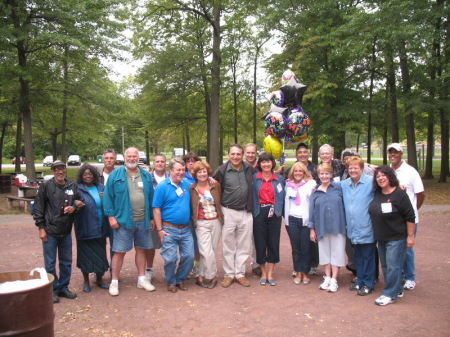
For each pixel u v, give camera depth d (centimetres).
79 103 1981
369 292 490
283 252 723
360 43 1320
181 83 1869
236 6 1877
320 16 1533
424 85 1524
